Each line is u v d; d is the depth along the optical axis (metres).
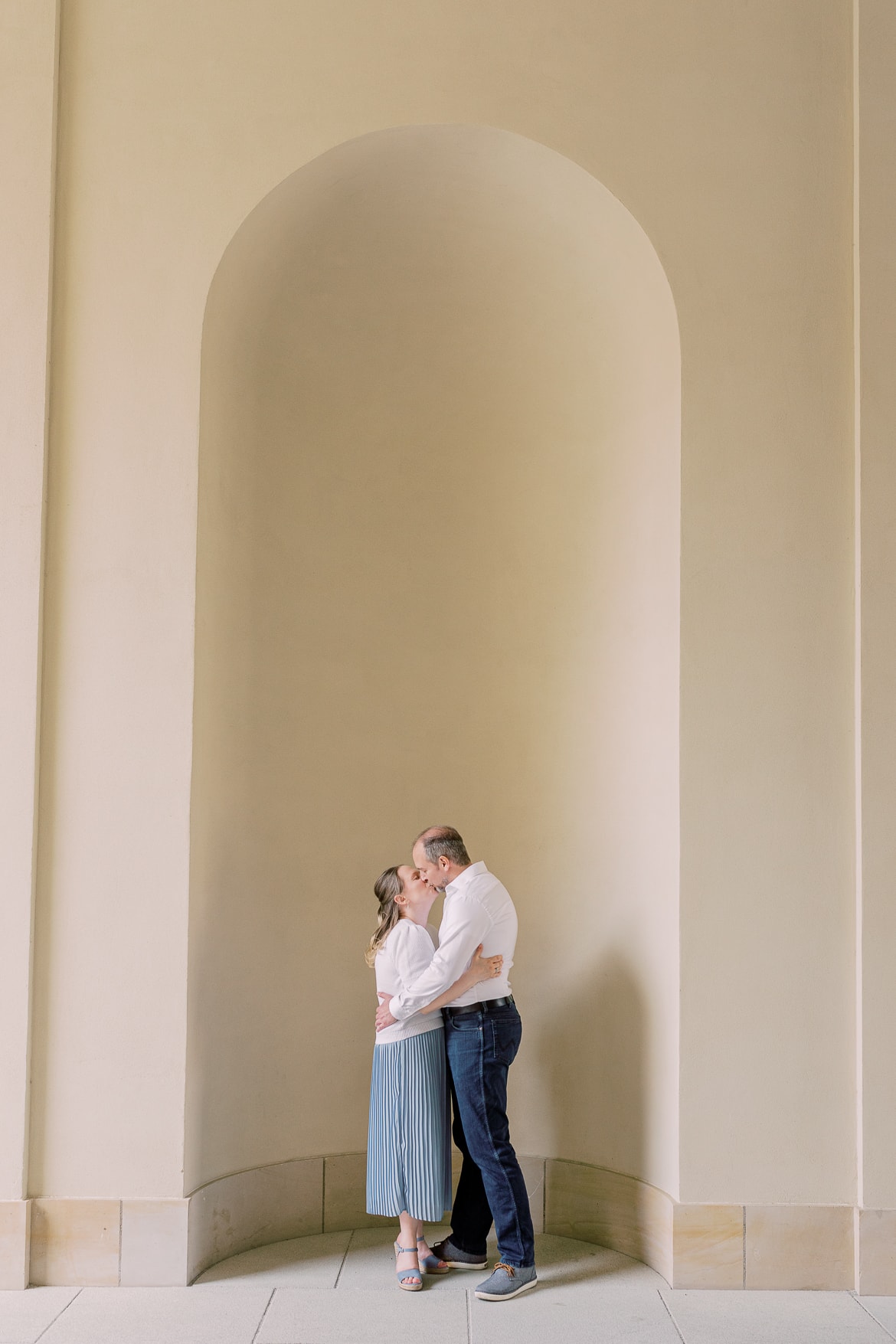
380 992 4.29
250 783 4.72
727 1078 4.21
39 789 4.25
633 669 4.72
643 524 4.71
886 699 4.30
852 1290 4.15
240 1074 4.58
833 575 4.38
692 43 4.52
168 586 4.32
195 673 4.32
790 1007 4.25
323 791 4.94
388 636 5.09
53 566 4.32
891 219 4.44
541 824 4.96
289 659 4.90
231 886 4.59
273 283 4.83
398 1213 4.16
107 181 4.43
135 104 4.46
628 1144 4.55
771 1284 4.15
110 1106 4.17
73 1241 4.12
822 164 4.49
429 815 5.04
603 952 4.74
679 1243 4.15
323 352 5.07
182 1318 3.84
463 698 5.09
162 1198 4.14
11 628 4.26
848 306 4.46
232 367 4.73
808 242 4.47
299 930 4.84
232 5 4.49
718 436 4.40
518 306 5.09
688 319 4.43
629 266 4.64
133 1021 4.19
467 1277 4.25
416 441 5.19
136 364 4.39
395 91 4.46
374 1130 4.23
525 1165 4.80
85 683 4.29
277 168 4.43
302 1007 4.81
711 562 4.36
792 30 4.52
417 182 4.72
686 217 4.46
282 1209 4.67
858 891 4.25
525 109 4.46
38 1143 4.16
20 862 4.19
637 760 4.66
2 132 4.39
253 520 4.82
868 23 4.49
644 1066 4.48
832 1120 4.22
